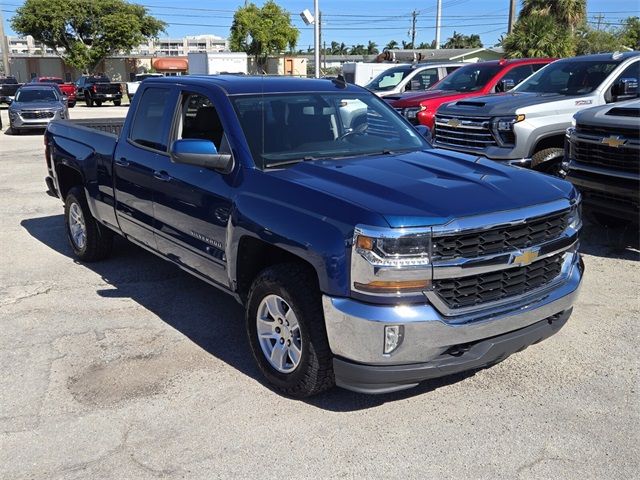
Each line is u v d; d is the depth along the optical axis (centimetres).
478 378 418
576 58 951
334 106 489
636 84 845
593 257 668
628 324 500
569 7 2973
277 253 406
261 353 405
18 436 357
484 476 320
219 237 433
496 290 360
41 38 5197
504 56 2641
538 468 326
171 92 512
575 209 402
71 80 6091
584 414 375
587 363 438
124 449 345
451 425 365
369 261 329
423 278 331
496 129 821
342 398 394
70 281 613
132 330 498
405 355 337
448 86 1250
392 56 2464
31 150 1609
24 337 487
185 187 462
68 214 680
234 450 343
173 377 423
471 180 384
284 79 511
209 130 475
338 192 365
